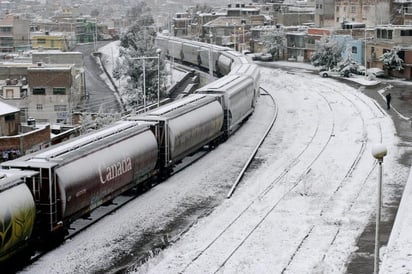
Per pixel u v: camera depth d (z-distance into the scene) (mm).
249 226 23266
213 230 23031
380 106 50250
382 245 21250
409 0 92000
